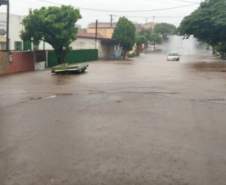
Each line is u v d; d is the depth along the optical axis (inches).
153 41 5442.9
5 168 282.5
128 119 473.1
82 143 352.5
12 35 1701.5
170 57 2413.9
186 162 295.0
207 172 271.9
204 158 305.9
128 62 2156.7
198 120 469.7
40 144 350.6
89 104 600.4
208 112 529.0
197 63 2037.4
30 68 1485.0
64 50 1717.5
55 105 593.0
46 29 1573.6
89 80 1025.5
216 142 358.0
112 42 2950.3
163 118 481.7
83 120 466.3
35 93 748.6
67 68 1267.2
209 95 713.0
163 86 868.6
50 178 260.7
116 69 1488.7
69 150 329.1
